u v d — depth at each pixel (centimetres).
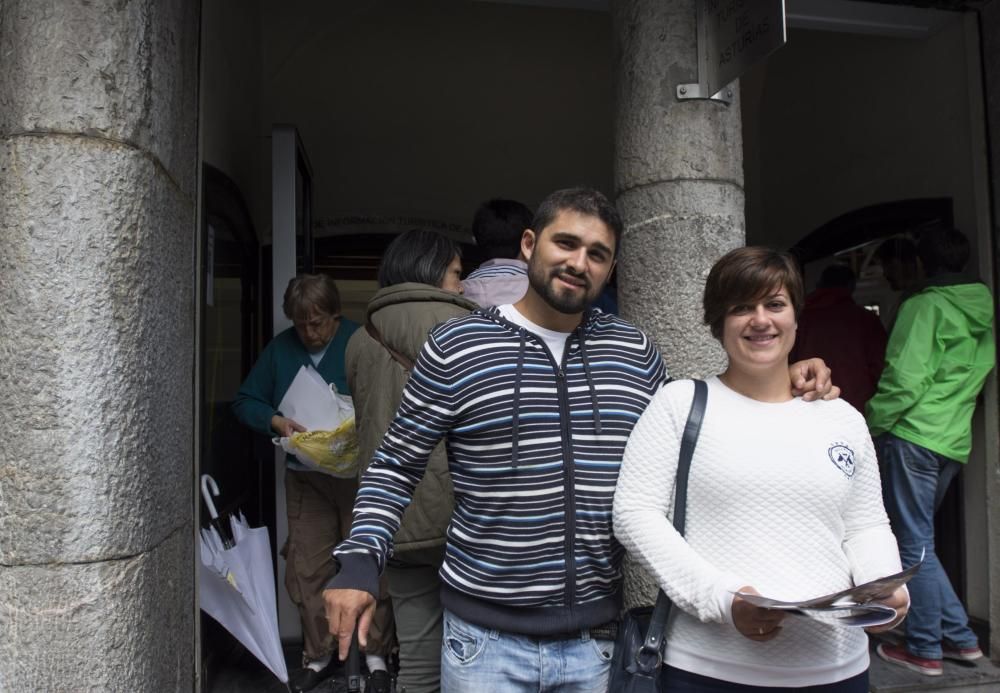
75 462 181
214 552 265
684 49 252
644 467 156
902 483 337
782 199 546
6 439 181
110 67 188
